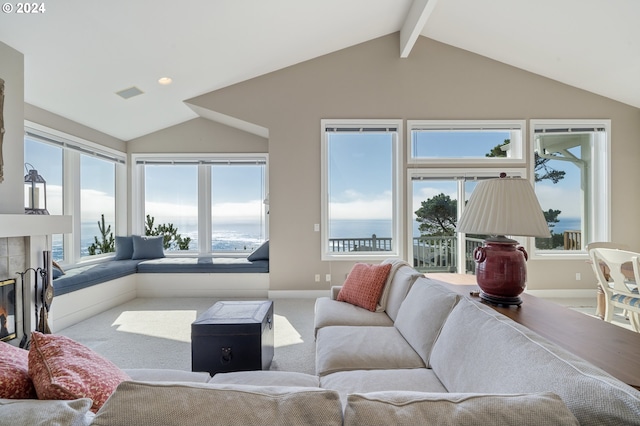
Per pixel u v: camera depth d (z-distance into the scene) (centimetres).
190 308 370
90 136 420
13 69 248
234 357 194
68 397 75
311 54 409
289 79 421
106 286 365
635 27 299
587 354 101
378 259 426
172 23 274
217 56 346
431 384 130
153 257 465
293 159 422
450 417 57
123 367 232
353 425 57
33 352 89
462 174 422
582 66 377
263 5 287
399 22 396
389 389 127
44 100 333
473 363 109
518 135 423
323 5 316
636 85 380
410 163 422
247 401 61
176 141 499
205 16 278
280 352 255
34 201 276
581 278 419
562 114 420
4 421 57
